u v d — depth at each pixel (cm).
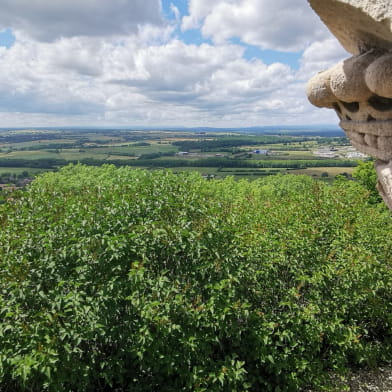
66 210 602
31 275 489
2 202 620
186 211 618
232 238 595
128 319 532
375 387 666
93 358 514
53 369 463
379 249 772
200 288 575
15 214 587
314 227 740
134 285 507
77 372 488
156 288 498
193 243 547
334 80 275
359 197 918
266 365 635
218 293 550
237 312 556
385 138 275
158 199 622
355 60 260
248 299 630
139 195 637
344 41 306
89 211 570
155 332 526
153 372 570
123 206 596
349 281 671
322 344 704
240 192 1797
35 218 563
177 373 592
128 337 525
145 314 498
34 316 439
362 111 285
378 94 250
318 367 658
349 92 268
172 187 699
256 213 798
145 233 544
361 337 760
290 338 625
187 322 527
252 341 617
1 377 450
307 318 624
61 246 514
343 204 832
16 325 452
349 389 659
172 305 516
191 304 529
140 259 545
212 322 548
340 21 279
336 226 767
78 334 460
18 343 450
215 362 599
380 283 709
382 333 811
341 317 718
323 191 927
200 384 535
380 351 750
